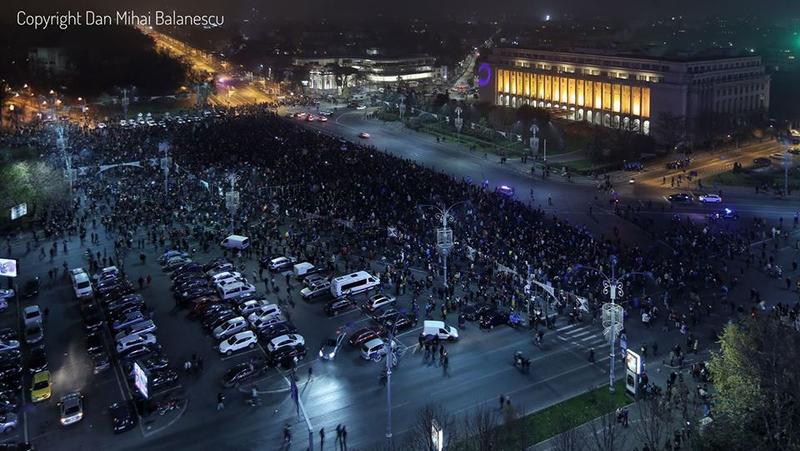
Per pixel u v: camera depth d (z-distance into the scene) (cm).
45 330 8856
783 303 9088
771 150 19188
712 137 19712
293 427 6725
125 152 17650
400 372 7706
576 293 9231
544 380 7425
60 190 13800
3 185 13425
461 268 10450
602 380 7394
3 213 12950
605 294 9062
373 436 6531
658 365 7631
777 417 5353
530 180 16450
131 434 6662
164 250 11531
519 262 10169
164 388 7469
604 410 6731
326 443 6419
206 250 11475
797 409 5469
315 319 9056
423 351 8150
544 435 6353
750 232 11994
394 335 8238
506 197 14012
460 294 9631
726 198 14475
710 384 7062
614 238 11931
